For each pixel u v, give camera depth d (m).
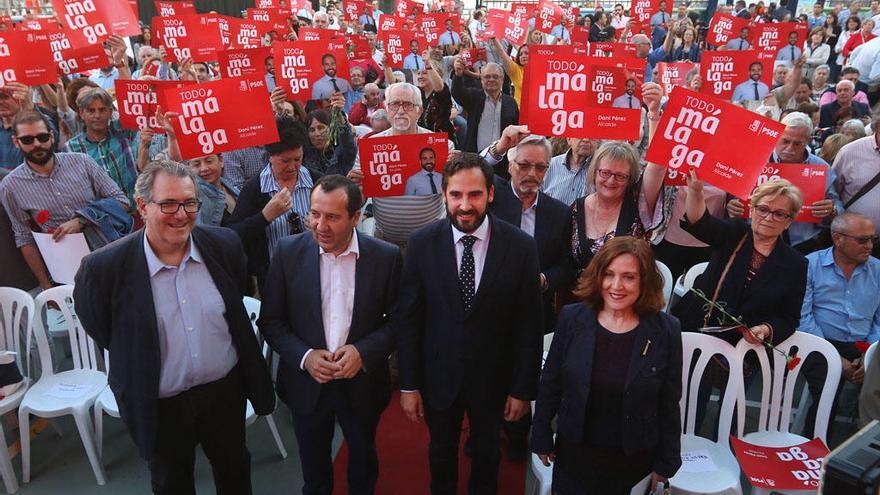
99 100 4.47
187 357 2.47
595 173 3.36
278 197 3.44
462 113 8.30
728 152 2.92
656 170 3.27
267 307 2.78
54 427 3.80
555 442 2.68
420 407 2.76
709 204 4.13
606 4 19.16
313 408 2.74
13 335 3.50
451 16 10.12
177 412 2.54
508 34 8.70
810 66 12.42
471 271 2.58
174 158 3.74
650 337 2.35
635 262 2.31
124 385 2.43
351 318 2.71
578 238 3.43
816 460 2.77
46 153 3.72
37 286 4.14
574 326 2.46
